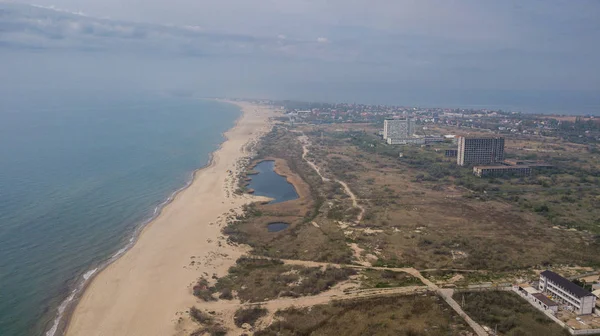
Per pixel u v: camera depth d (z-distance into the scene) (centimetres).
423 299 13000
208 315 12369
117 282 14512
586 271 15125
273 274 15088
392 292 13475
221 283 14450
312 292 13588
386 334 11081
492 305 12562
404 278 14588
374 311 12319
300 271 15288
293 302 12988
